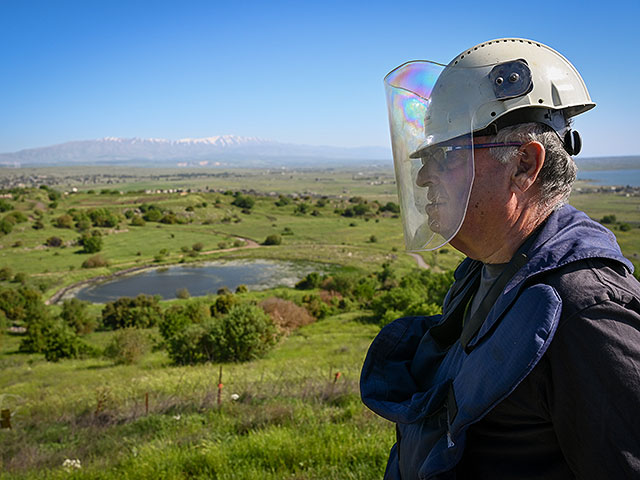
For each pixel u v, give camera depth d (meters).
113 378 15.77
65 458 5.05
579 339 0.67
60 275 68.56
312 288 53.38
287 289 54.06
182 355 19.19
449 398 0.82
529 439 0.76
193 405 6.75
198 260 78.50
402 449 0.99
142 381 12.77
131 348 21.33
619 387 0.64
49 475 4.49
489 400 0.71
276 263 74.62
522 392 0.73
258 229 110.00
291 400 6.37
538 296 0.71
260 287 58.84
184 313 33.66
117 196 144.12
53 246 89.88
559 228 0.83
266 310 32.16
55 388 13.92
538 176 0.85
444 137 0.89
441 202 0.90
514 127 0.84
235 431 5.23
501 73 0.85
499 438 0.79
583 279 0.72
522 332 0.70
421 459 0.88
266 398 6.77
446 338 1.07
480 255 0.93
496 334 0.75
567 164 0.86
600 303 0.68
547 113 0.85
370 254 79.94
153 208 127.69
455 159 0.87
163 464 4.12
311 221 122.31
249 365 17.02
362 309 40.44
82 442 5.63
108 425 6.48
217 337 18.80
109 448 5.22
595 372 0.66
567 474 0.74
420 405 0.88
